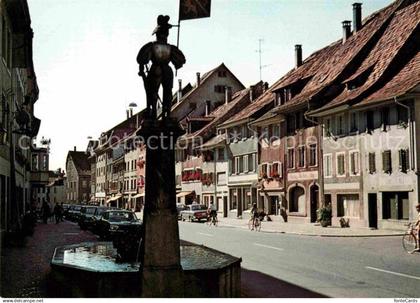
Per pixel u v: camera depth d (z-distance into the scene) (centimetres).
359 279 1363
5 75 2462
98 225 2891
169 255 905
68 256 1348
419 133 3188
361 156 3688
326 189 4106
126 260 1243
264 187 5059
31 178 5303
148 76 931
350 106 3647
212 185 6344
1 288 1169
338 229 3534
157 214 907
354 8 4784
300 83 4781
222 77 7712
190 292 962
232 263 1078
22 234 2211
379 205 3509
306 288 1229
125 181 9931
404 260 1778
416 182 3178
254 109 5422
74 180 13825
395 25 4147
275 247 2295
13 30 2805
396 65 3716
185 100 7569
